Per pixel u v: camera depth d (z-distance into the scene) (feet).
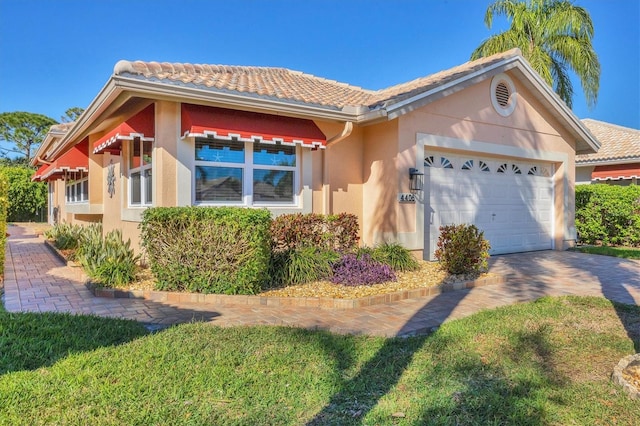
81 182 61.16
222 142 35.63
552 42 81.30
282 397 13.93
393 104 36.94
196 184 34.30
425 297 29.32
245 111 34.99
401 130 39.55
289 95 36.68
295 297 27.07
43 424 11.93
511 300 28.60
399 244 38.19
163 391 14.01
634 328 21.70
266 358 17.03
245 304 26.68
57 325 20.38
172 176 32.81
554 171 55.98
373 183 42.45
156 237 28.35
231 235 27.50
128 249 34.81
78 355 16.79
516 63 47.24
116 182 44.19
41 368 15.64
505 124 48.42
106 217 48.93
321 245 35.78
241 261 27.53
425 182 42.65
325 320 23.41
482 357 17.70
